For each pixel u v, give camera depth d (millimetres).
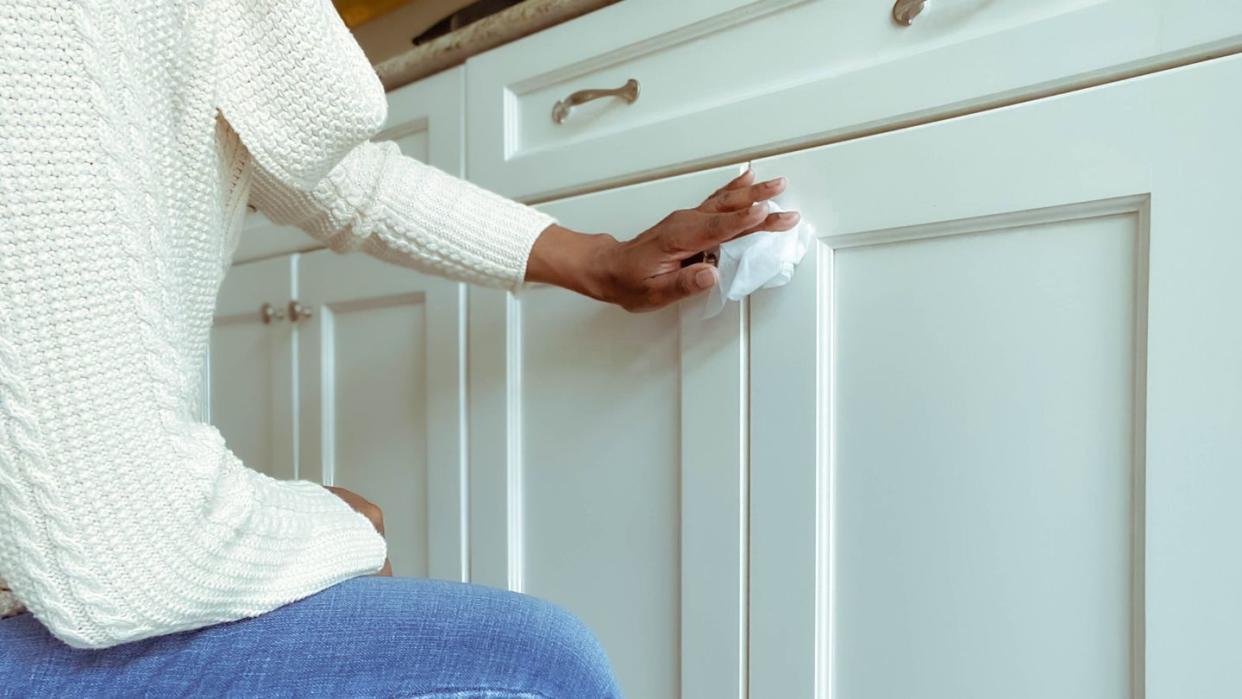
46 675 415
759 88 785
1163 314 568
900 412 701
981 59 646
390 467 1158
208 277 487
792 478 750
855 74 711
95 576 362
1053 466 628
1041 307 631
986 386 657
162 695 409
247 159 511
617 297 807
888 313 707
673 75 850
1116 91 587
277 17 429
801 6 753
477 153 1036
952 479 674
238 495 431
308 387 1271
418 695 409
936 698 685
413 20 1552
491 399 1011
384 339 1160
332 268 1217
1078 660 619
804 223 743
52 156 338
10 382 336
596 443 917
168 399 389
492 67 1009
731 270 750
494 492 1009
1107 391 604
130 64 375
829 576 743
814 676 743
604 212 894
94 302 352
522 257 792
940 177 666
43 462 346
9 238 329
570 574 946
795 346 748
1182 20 563
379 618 446
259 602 435
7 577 371
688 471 820
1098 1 599
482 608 462
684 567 827
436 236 770
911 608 697
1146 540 577
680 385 833
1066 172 609
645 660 878
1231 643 548
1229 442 546
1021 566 643
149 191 386
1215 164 548
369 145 753
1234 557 546
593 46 901
